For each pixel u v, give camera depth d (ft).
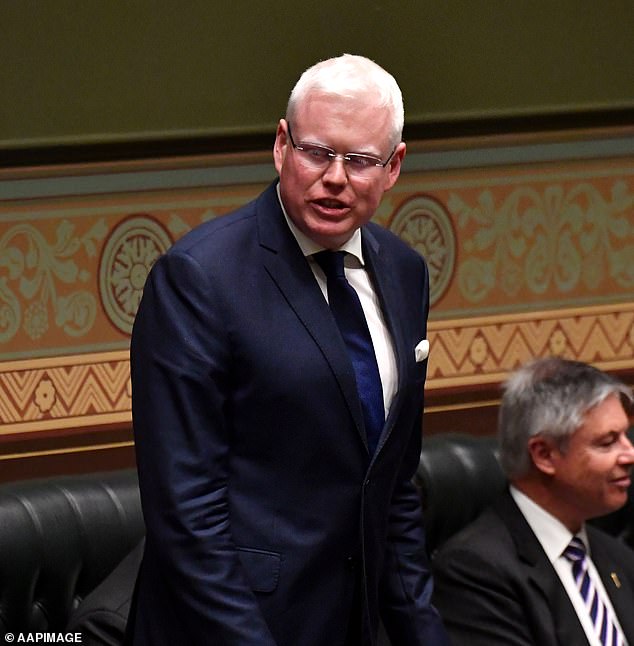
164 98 48.34
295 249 23.68
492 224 52.95
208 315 22.66
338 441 23.41
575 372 34.17
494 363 53.16
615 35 54.34
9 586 33.01
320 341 23.24
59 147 46.60
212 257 23.00
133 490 35.45
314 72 22.34
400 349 24.53
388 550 25.95
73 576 33.94
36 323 46.91
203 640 22.65
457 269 52.54
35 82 46.55
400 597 25.86
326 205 22.34
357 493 23.84
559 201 53.88
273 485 23.36
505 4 52.65
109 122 47.57
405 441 24.89
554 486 34.30
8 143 46.11
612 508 34.22
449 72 52.13
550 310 54.03
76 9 46.91
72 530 34.04
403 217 51.55
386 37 51.24
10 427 46.65
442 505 39.19
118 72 47.62
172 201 48.47
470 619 33.63
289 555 23.43
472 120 52.13
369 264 24.86
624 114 54.39
